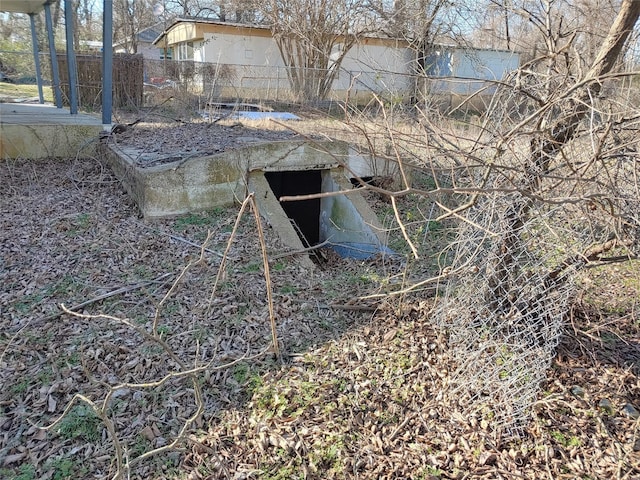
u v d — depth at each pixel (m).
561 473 3.19
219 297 5.00
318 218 8.91
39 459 3.29
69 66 10.62
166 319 4.66
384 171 8.39
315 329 4.59
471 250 4.34
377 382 3.93
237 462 3.27
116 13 37.16
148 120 11.08
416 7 11.37
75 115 10.79
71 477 3.17
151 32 40.09
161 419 3.59
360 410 3.68
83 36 37.56
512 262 3.84
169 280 5.24
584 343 4.30
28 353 4.18
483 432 3.46
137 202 6.90
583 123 3.43
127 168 7.19
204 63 17.50
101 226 6.40
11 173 7.79
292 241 6.52
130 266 5.55
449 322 4.43
